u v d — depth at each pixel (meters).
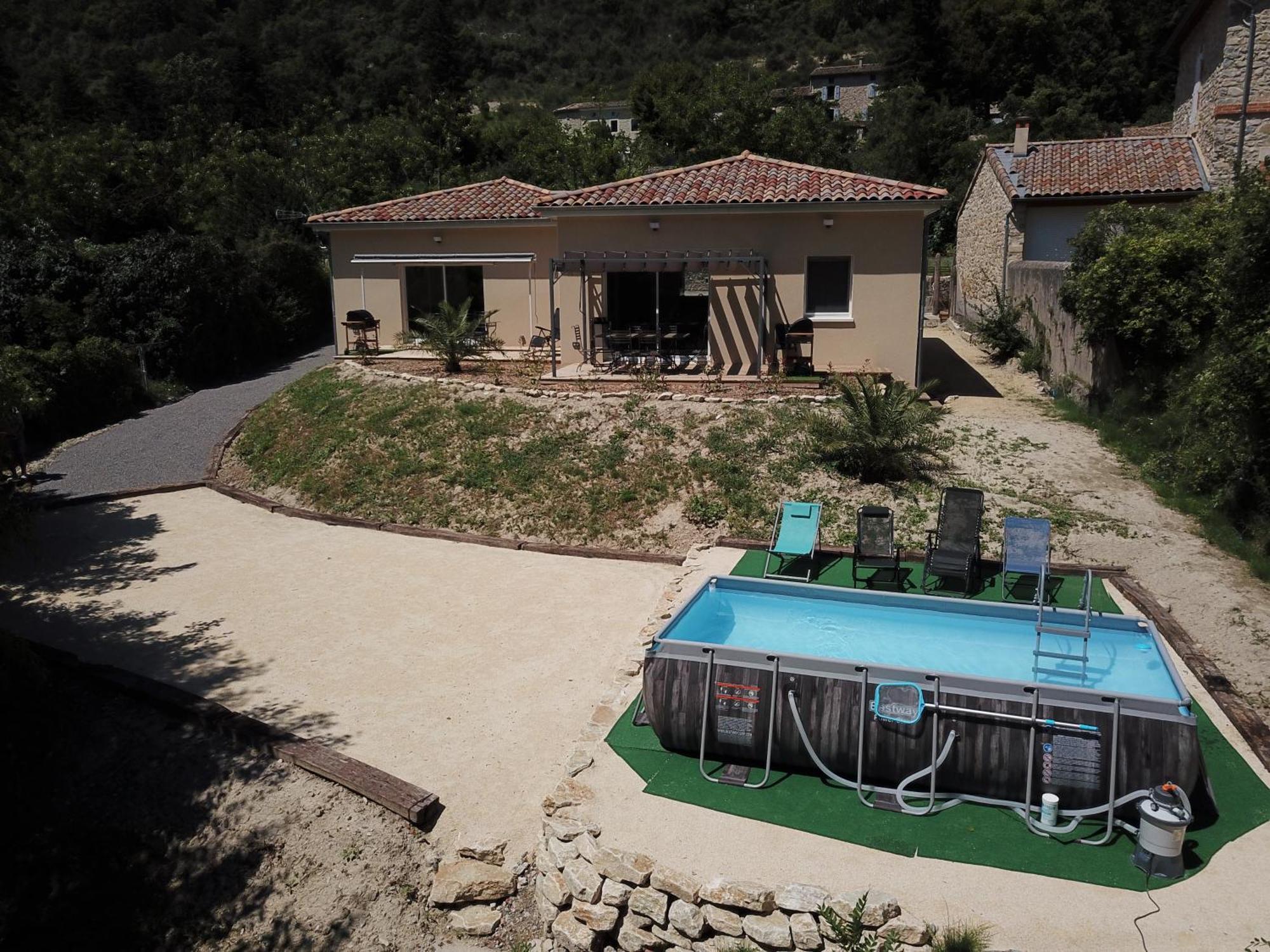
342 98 77.06
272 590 13.65
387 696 10.40
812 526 13.24
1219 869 6.76
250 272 33.44
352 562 14.76
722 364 21.14
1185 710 7.20
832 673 8.03
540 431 17.89
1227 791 7.79
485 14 113.69
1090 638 9.37
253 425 21.53
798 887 6.54
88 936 7.79
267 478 18.86
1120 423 17.62
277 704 10.26
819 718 7.98
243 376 31.41
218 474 19.73
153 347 28.41
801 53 97.75
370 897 7.76
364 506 16.98
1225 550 13.41
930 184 57.25
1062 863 6.89
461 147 56.56
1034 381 22.91
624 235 21.14
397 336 25.52
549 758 9.16
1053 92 61.12
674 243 20.94
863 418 15.54
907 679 7.82
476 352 22.95
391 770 8.99
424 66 80.31
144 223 35.62
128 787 9.16
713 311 20.94
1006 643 9.64
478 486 16.75
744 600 10.49
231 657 11.46
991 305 30.67
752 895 6.51
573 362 22.53
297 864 8.11
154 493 18.81
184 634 12.16
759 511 15.12
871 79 86.25
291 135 58.00
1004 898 6.50
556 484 16.44
